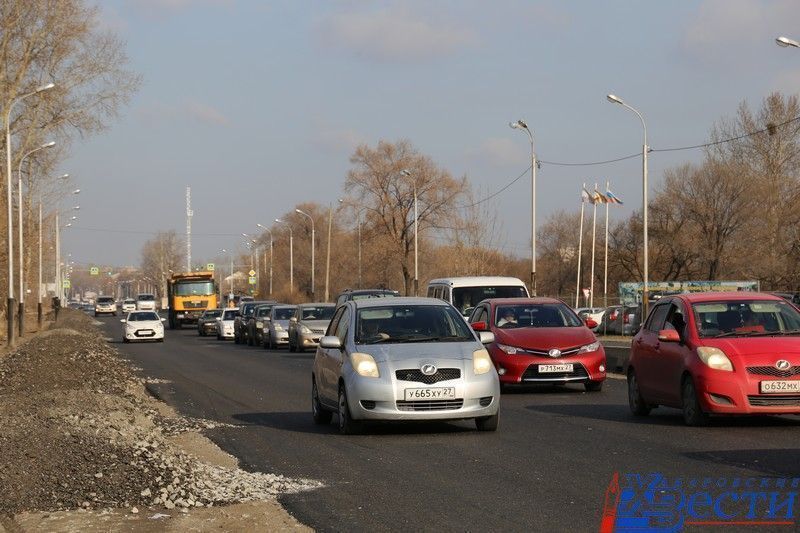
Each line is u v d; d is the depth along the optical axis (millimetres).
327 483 10500
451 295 28625
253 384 25578
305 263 137125
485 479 10445
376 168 93750
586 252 108688
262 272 154500
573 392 21375
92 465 10773
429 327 15195
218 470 11484
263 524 8523
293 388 24188
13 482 9797
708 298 15570
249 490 10109
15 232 66000
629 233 97625
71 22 54062
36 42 53812
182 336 68125
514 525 8234
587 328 21656
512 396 20609
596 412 17172
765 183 69875
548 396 20469
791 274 69188
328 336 15078
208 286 81438
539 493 9586
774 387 13859
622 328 57281
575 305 77875
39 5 53219
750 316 15203
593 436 13750
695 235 78500
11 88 53188
